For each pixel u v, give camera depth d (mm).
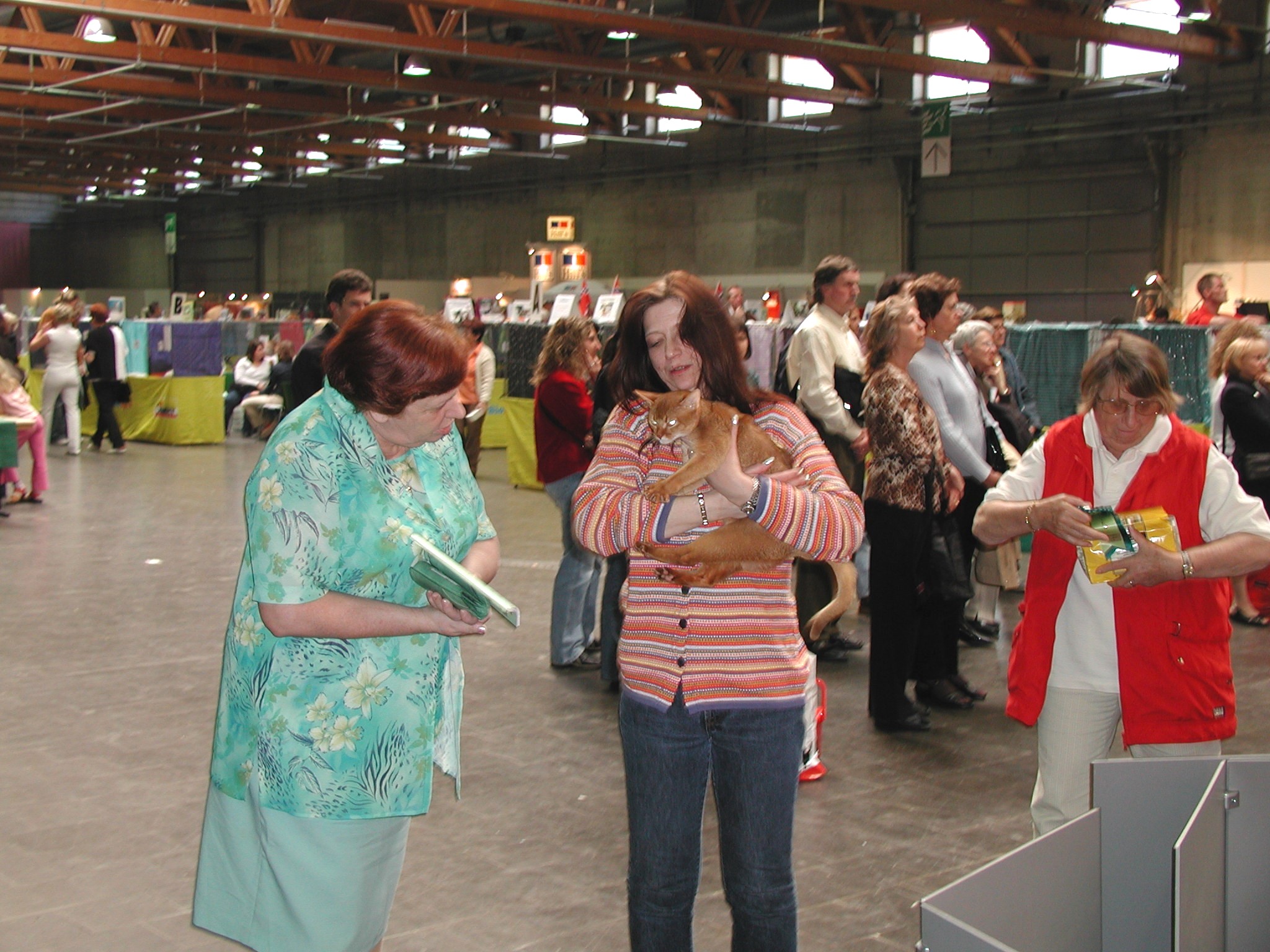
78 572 7656
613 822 3795
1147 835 2102
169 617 6480
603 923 3125
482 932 3076
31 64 18016
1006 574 6152
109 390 15172
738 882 2234
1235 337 6582
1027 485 2873
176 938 3010
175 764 4242
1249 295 16156
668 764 2221
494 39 18672
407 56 18062
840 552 2162
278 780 2037
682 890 2275
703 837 3686
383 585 2080
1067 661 2764
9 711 4820
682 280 2338
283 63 16406
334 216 29984
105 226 36719
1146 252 17641
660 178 23734
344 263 29875
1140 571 2562
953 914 1697
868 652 5906
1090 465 2779
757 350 10758
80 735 4539
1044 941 1930
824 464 2281
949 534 4730
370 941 2195
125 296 34375
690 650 2182
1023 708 2783
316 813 2035
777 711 2184
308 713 2033
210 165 28234
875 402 4488
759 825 2199
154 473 13039
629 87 23031
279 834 2062
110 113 21016
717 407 2188
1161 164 17250
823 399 5438
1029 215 18938
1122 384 2635
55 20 18812
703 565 2170
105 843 3568
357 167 26828
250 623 2070
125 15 12641
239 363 18281
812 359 5477
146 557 8172
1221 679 2701
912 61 16188
